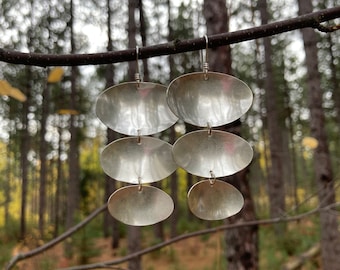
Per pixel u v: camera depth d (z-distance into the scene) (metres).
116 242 11.50
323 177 5.43
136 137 0.98
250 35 0.92
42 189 10.78
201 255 9.85
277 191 9.55
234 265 3.24
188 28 9.72
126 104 0.97
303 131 14.14
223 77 0.92
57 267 8.05
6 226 14.41
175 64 10.35
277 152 9.70
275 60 12.41
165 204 1.00
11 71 8.93
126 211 0.99
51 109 11.84
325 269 5.40
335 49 10.91
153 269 8.84
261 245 8.97
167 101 0.87
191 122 0.89
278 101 12.92
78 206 15.10
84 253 9.24
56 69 1.50
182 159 0.92
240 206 0.95
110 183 9.42
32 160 15.38
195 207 0.96
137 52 0.92
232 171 0.92
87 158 17.78
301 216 2.65
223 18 3.11
